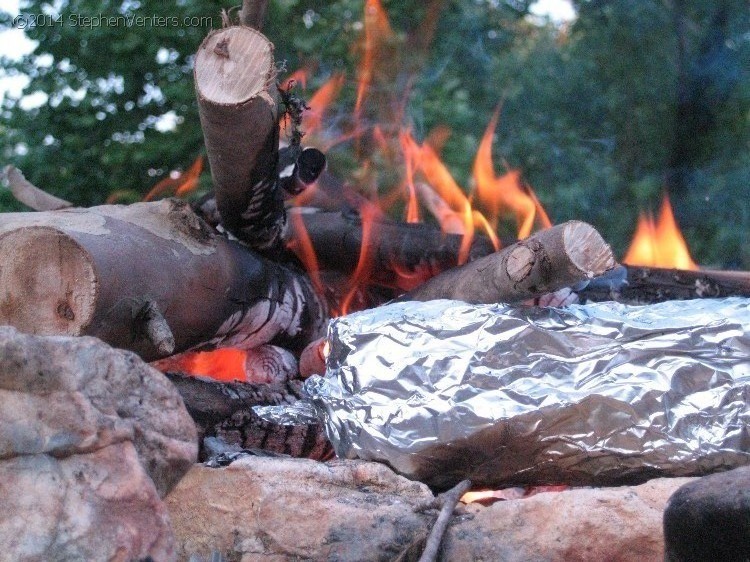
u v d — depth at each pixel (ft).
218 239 4.89
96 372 3.95
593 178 10.00
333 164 9.43
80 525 3.80
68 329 4.36
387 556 4.12
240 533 4.18
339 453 4.36
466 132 10.12
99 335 4.41
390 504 4.19
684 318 4.43
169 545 3.90
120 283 4.40
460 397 4.31
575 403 4.25
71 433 3.86
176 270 4.60
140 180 9.75
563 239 4.51
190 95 9.37
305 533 4.16
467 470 4.33
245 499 4.20
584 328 4.39
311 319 5.32
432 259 5.53
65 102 9.55
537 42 10.62
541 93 10.38
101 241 4.41
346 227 5.61
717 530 3.74
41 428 3.83
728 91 9.89
